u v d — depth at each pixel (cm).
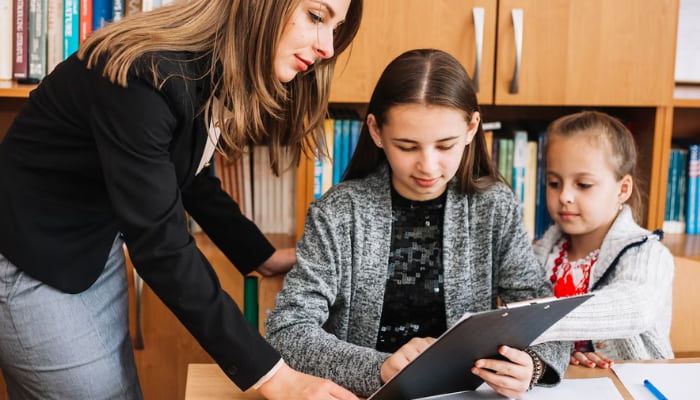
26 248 107
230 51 103
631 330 127
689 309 153
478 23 183
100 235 113
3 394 187
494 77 188
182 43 102
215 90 104
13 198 108
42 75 177
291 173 194
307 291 125
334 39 125
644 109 201
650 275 137
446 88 119
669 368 117
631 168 154
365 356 110
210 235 150
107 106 97
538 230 204
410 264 133
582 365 119
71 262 110
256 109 110
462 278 132
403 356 105
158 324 186
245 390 103
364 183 134
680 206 212
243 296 185
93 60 101
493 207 133
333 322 134
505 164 200
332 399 99
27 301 109
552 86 189
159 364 188
